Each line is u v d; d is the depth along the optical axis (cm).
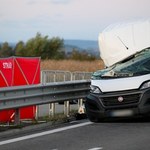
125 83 1323
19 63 1471
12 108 1298
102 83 1359
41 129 1312
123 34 1722
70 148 1010
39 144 1070
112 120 1423
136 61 1443
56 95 1494
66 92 1529
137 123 1359
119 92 1316
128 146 1016
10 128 1284
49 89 1452
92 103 1355
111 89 1329
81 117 1538
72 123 1416
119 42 1716
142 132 1198
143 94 1298
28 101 1362
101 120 1402
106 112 1325
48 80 2262
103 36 1766
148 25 1712
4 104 1268
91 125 1354
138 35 1698
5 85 1424
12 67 1450
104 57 1789
